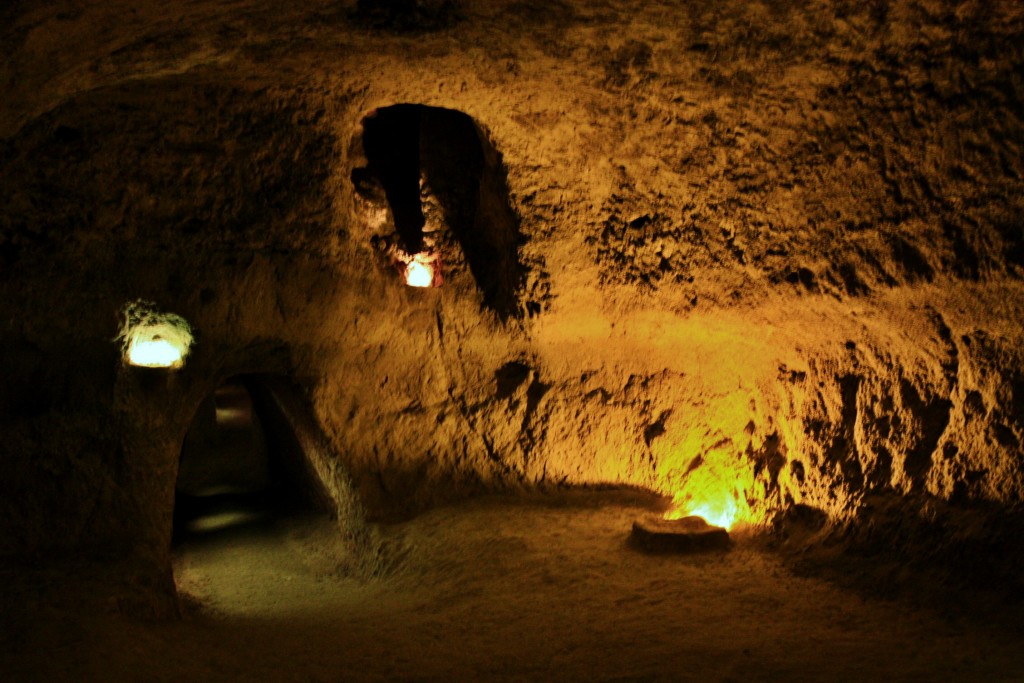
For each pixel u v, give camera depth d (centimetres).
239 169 504
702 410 591
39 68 296
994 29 300
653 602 435
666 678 336
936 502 403
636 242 529
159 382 519
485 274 613
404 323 617
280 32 358
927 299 391
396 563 577
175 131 464
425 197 598
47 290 461
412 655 393
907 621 366
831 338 473
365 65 430
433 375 634
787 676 323
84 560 457
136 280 501
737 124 417
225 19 324
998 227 342
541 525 573
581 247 547
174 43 334
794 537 492
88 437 486
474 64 416
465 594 486
